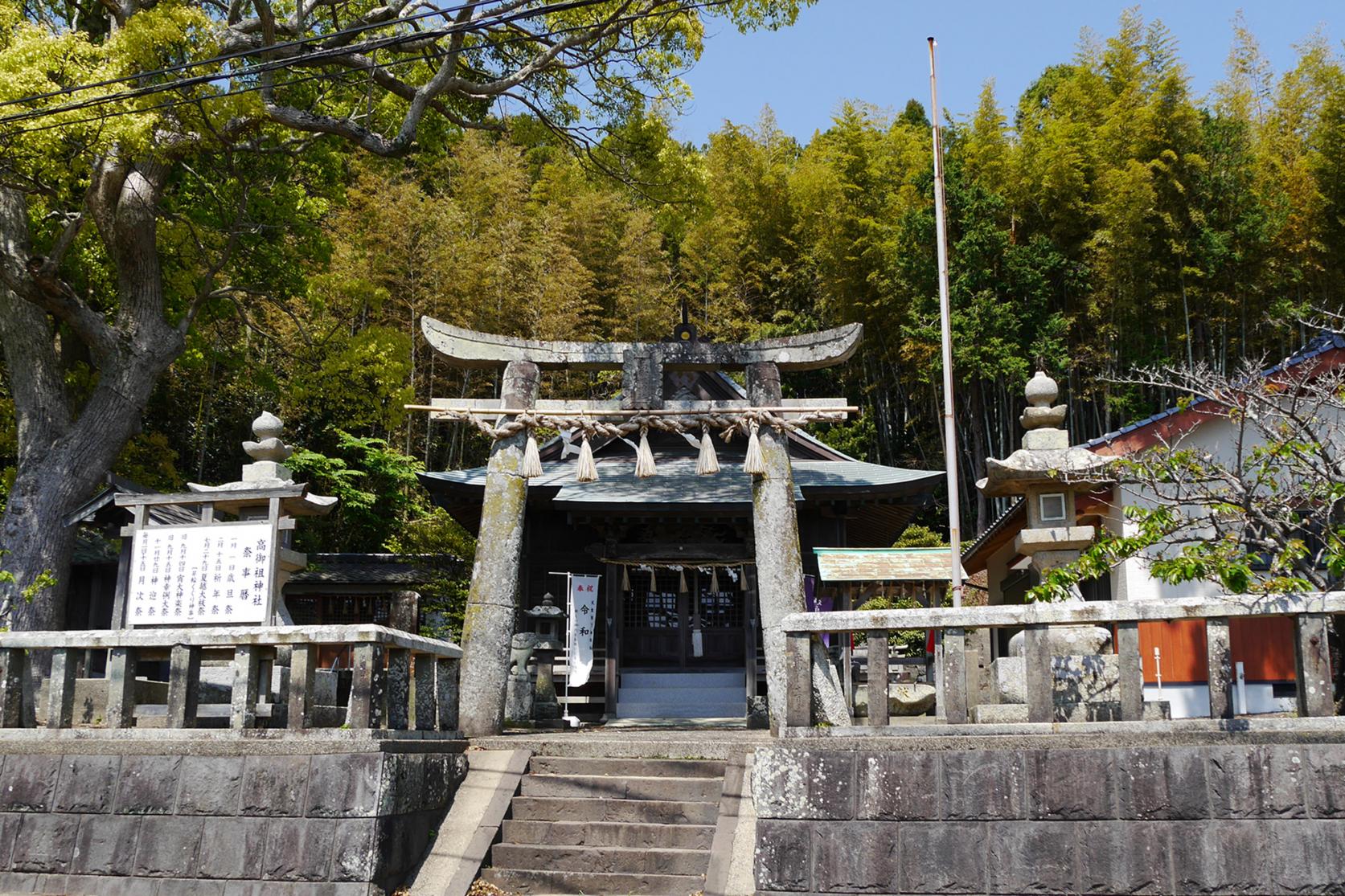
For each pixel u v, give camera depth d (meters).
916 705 10.77
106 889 6.44
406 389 16.97
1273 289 22.39
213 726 7.95
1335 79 21.78
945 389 11.21
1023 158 25.58
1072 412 24.84
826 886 5.94
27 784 6.73
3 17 10.96
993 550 14.55
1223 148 22.33
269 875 6.30
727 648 15.89
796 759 6.17
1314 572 6.65
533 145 17.27
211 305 17.16
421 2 13.70
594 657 15.52
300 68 13.97
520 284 25.27
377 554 19.81
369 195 25.44
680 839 7.08
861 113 30.95
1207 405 9.86
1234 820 5.69
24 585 11.98
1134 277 21.84
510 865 7.01
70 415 13.49
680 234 17.84
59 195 12.91
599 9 14.51
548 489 15.10
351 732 6.52
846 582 10.95
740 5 14.77
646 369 10.12
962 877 5.84
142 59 10.81
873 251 25.25
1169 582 6.64
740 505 14.37
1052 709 6.14
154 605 8.88
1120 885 5.69
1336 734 5.72
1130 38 25.45
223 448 23.41
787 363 10.16
